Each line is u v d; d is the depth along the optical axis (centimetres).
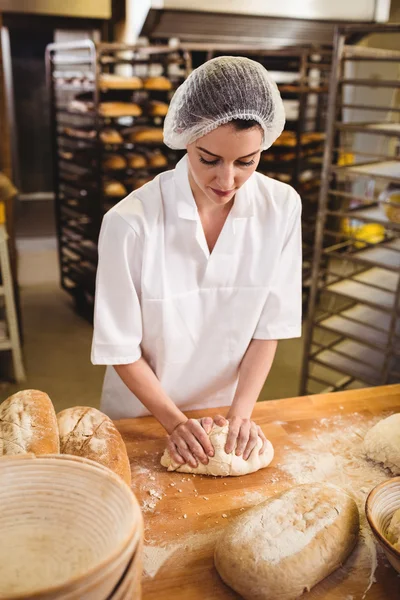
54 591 59
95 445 114
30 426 110
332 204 477
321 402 151
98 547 74
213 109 99
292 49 415
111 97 445
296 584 90
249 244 132
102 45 381
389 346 238
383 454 125
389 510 101
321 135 482
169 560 99
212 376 149
